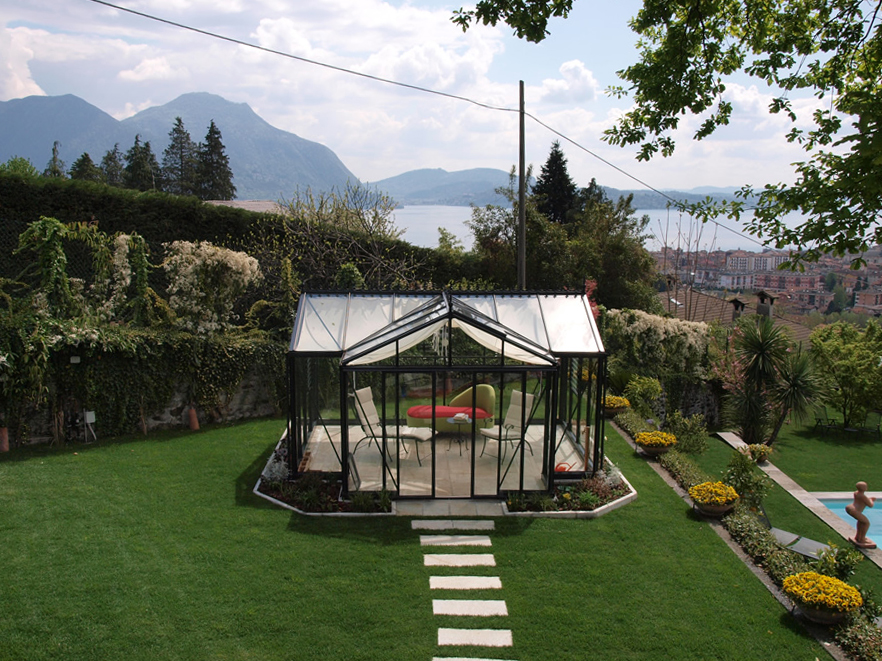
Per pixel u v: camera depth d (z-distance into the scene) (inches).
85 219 749.3
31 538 379.2
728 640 321.1
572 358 545.6
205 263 626.2
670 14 348.5
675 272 1429.6
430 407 545.0
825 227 287.9
